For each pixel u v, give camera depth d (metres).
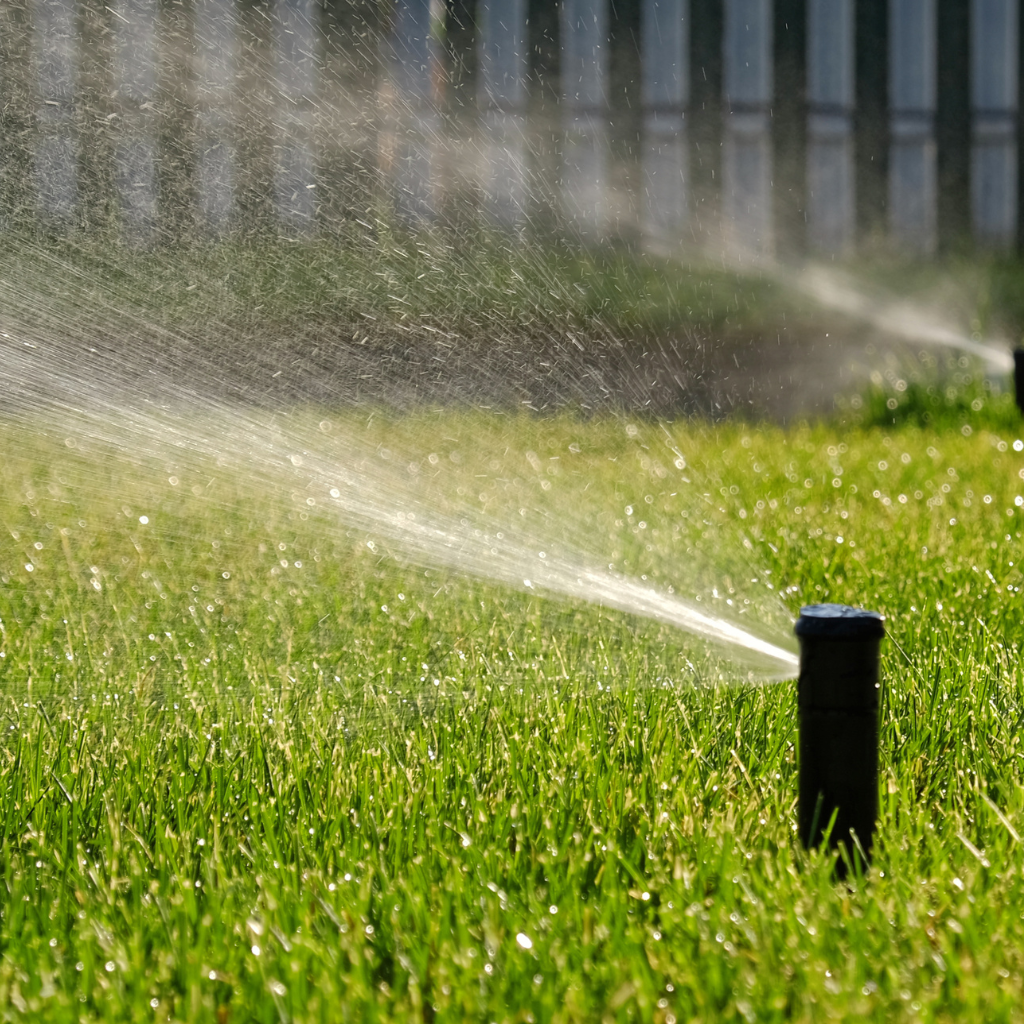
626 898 3.47
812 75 18.41
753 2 17.88
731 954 3.20
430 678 5.44
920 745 4.61
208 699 5.10
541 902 3.51
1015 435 12.23
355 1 15.30
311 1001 2.97
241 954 3.23
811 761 3.61
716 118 17.69
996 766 4.41
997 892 3.55
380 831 3.94
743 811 4.05
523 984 3.07
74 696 5.13
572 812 4.02
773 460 11.05
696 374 14.88
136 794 4.17
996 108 19.19
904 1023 2.93
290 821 4.07
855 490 9.66
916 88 18.81
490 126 16.72
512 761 4.36
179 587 6.91
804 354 15.91
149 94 14.48
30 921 3.43
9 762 4.43
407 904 3.45
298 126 14.95
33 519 8.51
